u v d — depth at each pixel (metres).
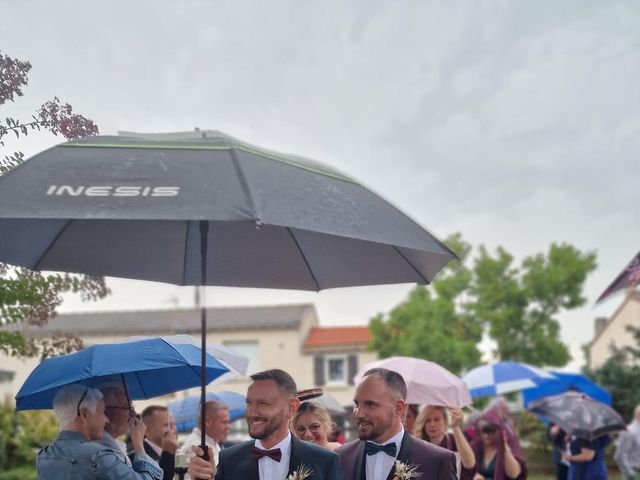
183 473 4.21
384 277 4.39
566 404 10.21
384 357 26.14
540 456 22.59
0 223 4.01
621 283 5.25
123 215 2.79
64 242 4.25
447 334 25.06
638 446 12.45
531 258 24.88
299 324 34.38
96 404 4.20
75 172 3.05
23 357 6.14
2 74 4.70
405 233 3.38
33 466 18.44
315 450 3.89
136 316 35.72
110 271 4.38
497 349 25.20
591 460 10.07
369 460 4.22
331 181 3.42
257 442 3.90
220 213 2.82
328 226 3.05
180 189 2.94
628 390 23.45
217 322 34.84
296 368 34.19
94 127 4.74
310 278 4.50
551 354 24.64
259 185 3.04
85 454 4.01
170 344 4.79
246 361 7.10
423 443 4.23
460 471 6.62
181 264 4.49
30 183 2.98
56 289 5.79
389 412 4.12
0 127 4.68
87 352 4.41
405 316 25.58
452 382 6.56
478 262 25.23
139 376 5.29
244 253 4.45
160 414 6.06
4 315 5.62
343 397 33.75
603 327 35.91
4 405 18.80
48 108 4.74
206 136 3.46
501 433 7.29
